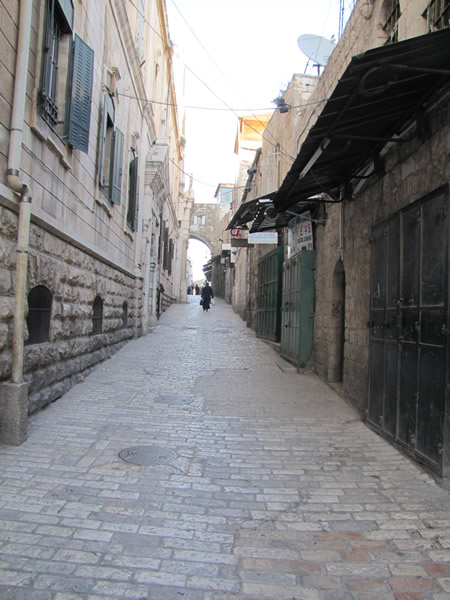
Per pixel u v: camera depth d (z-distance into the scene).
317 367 9.84
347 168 6.82
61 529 3.35
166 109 22.89
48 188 6.36
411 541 3.38
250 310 20.22
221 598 2.69
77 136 7.14
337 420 6.62
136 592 2.70
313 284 10.30
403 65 3.89
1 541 3.14
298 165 6.00
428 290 4.62
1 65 4.75
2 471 4.29
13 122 4.97
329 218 9.05
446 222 4.29
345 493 4.19
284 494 4.14
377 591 2.80
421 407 4.74
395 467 4.83
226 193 51.00
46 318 6.49
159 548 3.18
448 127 4.42
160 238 22.42
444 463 4.29
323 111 4.53
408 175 5.35
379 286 6.04
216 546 3.24
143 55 15.98
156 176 16.70
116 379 8.70
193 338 16.08
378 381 5.98
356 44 7.81
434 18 5.09
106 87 9.40
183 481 4.33
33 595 2.63
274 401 7.63
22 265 5.03
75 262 7.70
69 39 6.80
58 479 4.19
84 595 2.65
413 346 4.93
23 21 5.09
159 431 5.81
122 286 12.52
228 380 9.19
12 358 5.09
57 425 5.76
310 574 2.95
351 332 7.48
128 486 4.14
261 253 17.59
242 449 5.32
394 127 5.34
